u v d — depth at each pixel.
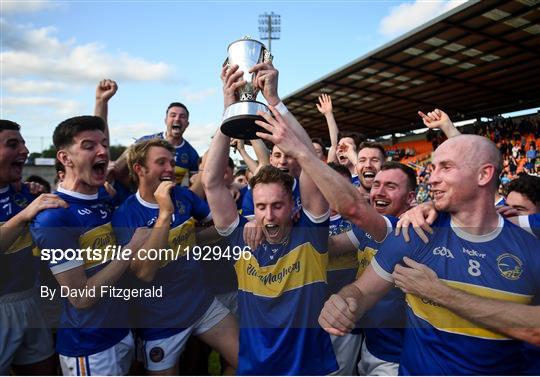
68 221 1.88
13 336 2.19
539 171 13.01
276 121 1.63
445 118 2.47
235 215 1.96
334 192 1.61
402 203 2.26
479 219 1.53
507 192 2.48
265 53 1.92
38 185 2.67
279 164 2.87
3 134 2.26
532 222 1.87
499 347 1.52
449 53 10.27
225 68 1.85
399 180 2.24
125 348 2.05
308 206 1.82
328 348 1.86
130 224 2.06
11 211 2.38
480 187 1.51
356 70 11.59
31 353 2.28
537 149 13.84
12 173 2.32
